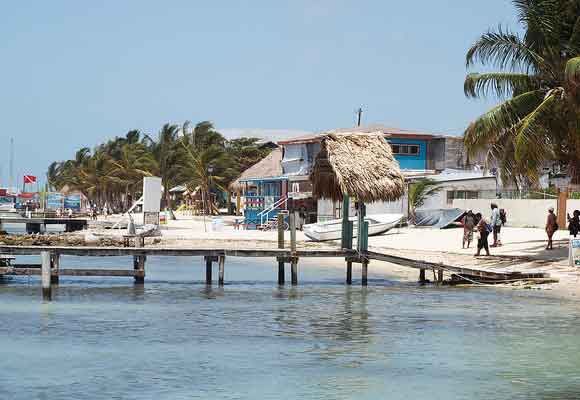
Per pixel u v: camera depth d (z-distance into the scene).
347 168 33.44
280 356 20.23
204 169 101.31
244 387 17.33
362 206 34.19
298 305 28.81
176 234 63.38
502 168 36.69
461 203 59.88
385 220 56.34
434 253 45.06
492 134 35.91
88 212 115.12
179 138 111.38
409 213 62.03
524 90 36.75
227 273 42.16
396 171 34.31
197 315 26.45
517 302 28.83
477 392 17.00
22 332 23.14
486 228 40.53
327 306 28.53
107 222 80.06
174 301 29.81
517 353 20.62
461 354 20.52
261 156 116.44
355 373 18.58
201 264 48.41
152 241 55.75
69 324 24.52
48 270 29.45
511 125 35.88
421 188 61.56
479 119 35.97
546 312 26.72
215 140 110.00
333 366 19.22
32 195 165.75
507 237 48.69
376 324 24.70
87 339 22.16
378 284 35.59
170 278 38.78
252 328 24.02
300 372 18.62
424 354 20.55
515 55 36.28
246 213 73.25
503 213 53.59
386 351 20.86
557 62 35.84
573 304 28.23
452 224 57.91
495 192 60.34
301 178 73.62
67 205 107.81
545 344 21.72
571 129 34.56
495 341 22.06
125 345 21.39
